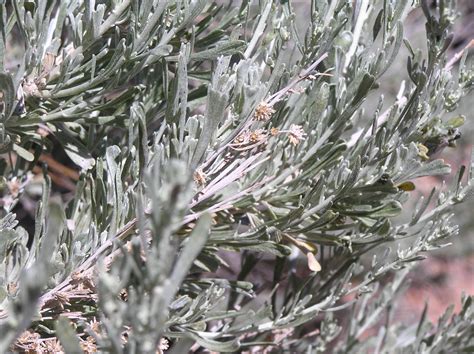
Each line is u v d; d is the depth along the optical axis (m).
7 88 0.59
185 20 0.62
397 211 0.63
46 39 0.63
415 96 0.64
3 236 0.59
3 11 0.60
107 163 0.61
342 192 0.62
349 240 0.65
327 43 0.63
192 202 0.61
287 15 0.65
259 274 0.96
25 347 0.58
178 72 0.59
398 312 1.76
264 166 0.64
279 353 0.73
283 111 0.64
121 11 0.62
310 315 0.65
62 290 0.60
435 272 2.19
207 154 0.62
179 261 0.49
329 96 0.64
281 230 0.62
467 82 0.66
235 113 0.62
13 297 0.59
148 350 0.49
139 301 0.50
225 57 0.61
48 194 0.61
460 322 0.72
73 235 0.61
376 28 0.65
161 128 0.61
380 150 0.64
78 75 0.63
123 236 0.61
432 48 0.64
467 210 2.03
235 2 0.84
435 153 0.68
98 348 0.58
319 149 0.63
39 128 0.68
